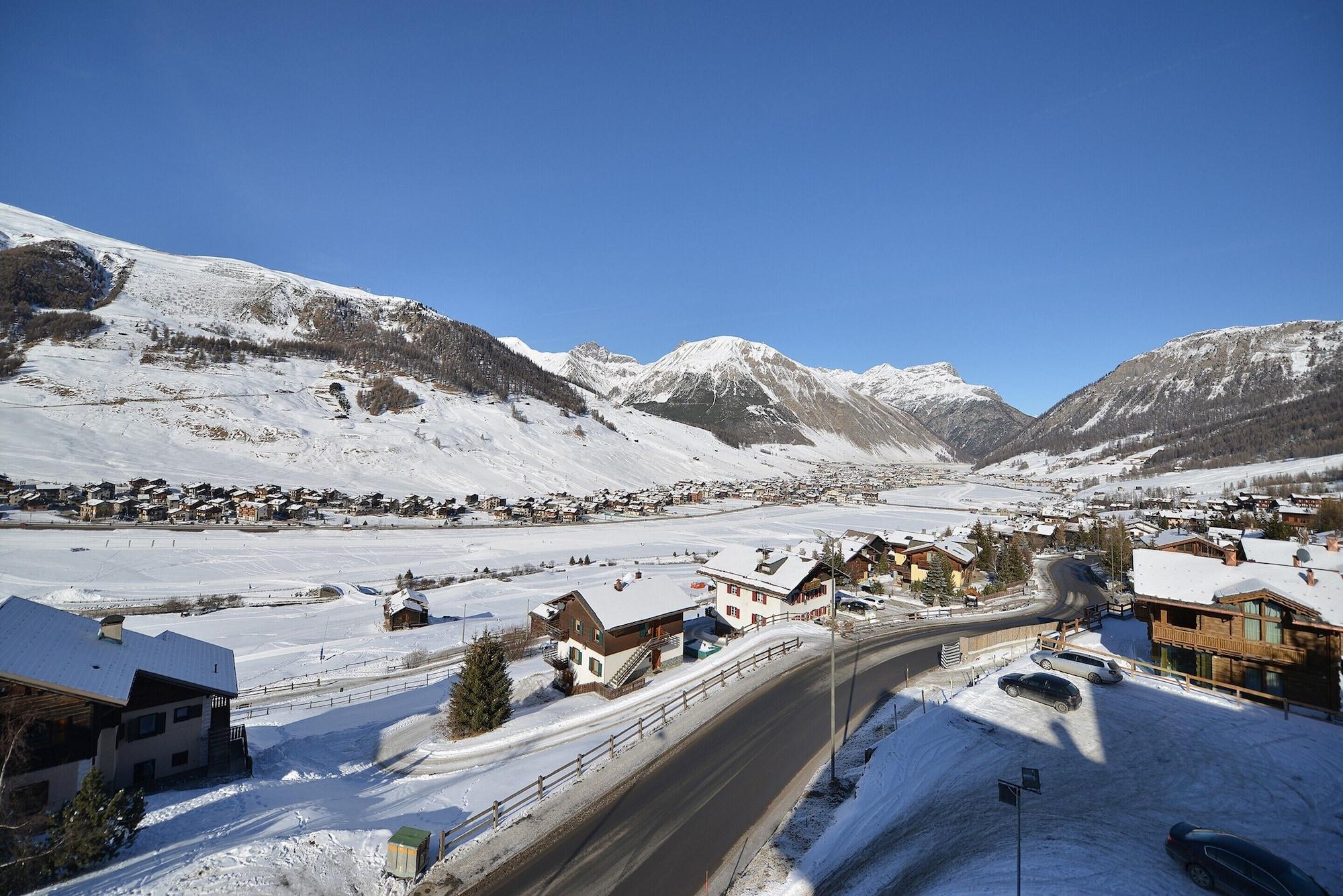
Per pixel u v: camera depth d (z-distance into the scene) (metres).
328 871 21.08
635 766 30.81
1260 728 29.19
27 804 24.17
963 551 84.56
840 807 26.58
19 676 24.41
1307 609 32.22
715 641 55.41
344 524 147.25
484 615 81.00
